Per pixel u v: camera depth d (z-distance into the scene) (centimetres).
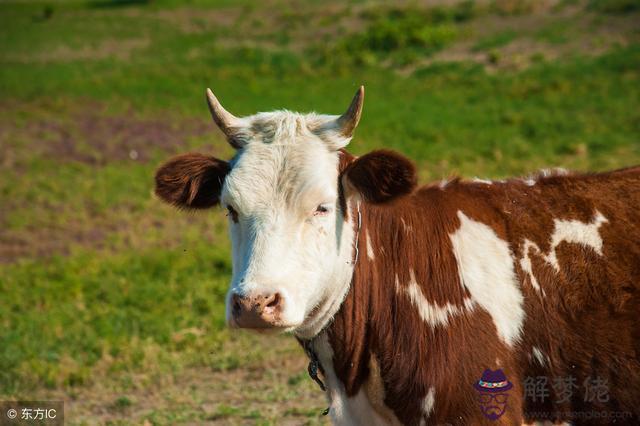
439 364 501
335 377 527
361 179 489
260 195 481
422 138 2498
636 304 508
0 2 6662
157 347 1030
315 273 479
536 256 522
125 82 3794
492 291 512
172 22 5581
